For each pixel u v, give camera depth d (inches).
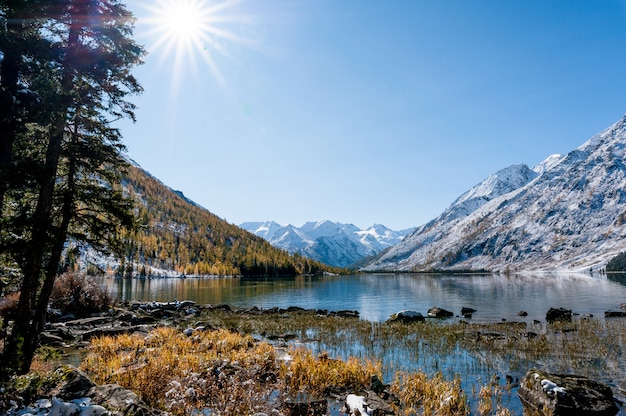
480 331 1069.1
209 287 3580.2
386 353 792.9
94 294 1263.5
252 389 445.7
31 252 433.4
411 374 581.9
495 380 605.0
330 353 791.1
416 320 1330.0
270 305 2044.8
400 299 2356.1
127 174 599.8
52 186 466.6
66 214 534.0
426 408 450.9
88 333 884.6
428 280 5457.7
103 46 528.7
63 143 529.3
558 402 472.7
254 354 633.6
